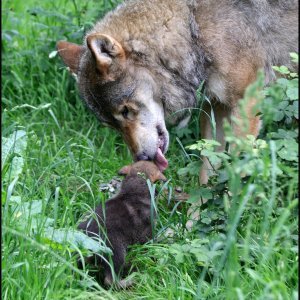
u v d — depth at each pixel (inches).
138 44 408.8
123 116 416.5
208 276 313.3
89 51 409.4
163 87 418.0
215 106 436.5
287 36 420.8
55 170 421.4
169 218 351.3
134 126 416.5
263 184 265.6
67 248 300.5
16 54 565.6
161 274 314.7
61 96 530.0
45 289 286.8
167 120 437.7
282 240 303.0
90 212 340.8
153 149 414.9
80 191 403.9
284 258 273.7
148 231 339.3
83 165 434.3
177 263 312.8
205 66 410.3
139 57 410.6
